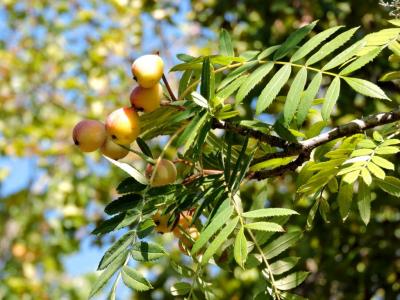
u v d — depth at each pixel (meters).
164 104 2.00
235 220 1.68
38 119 7.88
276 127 1.97
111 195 7.11
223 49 2.22
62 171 7.31
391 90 3.87
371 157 1.85
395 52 1.87
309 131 2.18
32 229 7.14
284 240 2.14
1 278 6.87
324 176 2.00
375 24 4.50
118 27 7.70
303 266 4.42
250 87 1.89
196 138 1.98
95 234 1.78
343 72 1.84
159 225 2.04
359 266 4.38
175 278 5.04
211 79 1.89
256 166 2.06
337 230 4.36
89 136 1.99
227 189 1.86
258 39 4.98
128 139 1.96
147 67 1.92
